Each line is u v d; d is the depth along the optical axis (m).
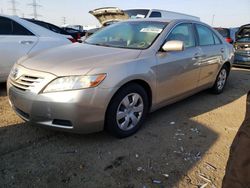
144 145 3.07
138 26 4.02
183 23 4.18
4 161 2.63
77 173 2.50
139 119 3.35
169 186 2.38
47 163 2.63
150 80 3.32
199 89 4.67
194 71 4.22
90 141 3.10
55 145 2.98
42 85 2.76
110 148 2.96
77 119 2.72
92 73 2.75
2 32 4.72
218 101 4.99
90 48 3.50
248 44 8.52
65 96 2.67
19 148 2.88
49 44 5.19
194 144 3.17
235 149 1.34
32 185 2.31
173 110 4.32
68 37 5.82
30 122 2.94
